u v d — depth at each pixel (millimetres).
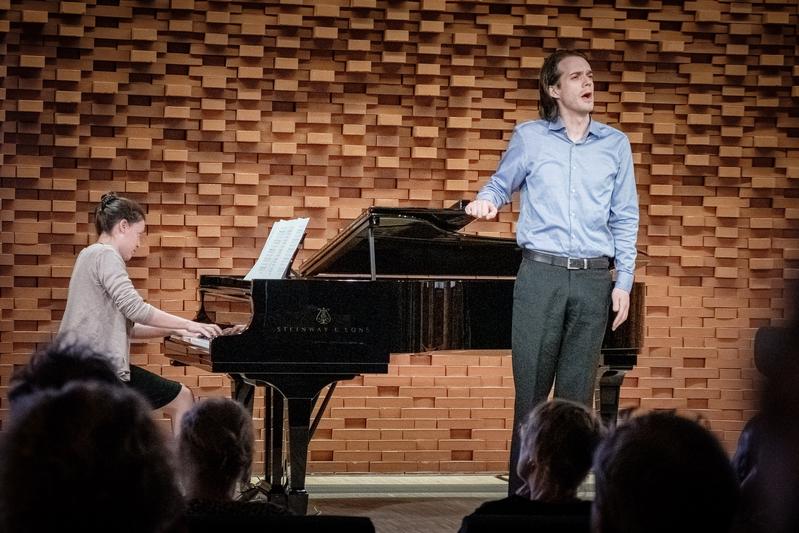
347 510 8930
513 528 3240
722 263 11227
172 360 8680
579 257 7160
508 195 7445
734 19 11102
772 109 11211
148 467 1771
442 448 10891
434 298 7754
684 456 1934
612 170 7262
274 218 10680
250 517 3143
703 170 11180
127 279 8078
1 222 10203
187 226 10555
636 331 8250
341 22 10672
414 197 10820
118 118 10375
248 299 7809
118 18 10352
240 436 3973
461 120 10820
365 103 10742
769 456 1223
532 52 10938
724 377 11195
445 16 10805
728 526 1961
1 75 10109
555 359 7230
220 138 10555
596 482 2020
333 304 7488
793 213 11203
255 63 10570
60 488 1702
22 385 3174
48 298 10344
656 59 11062
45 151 10289
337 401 10773
